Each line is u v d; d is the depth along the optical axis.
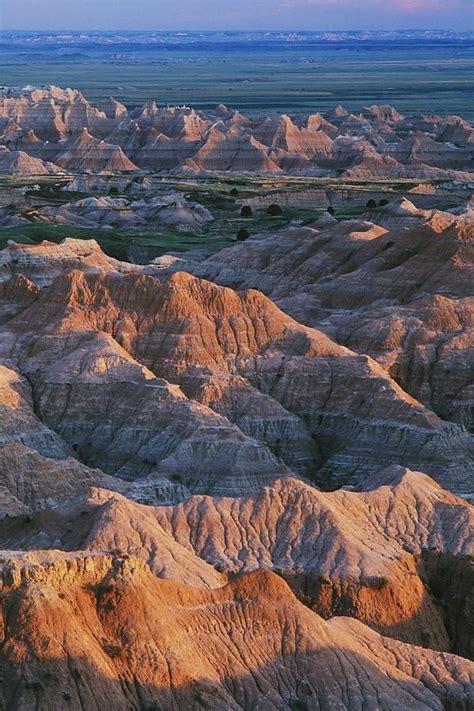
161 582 124.62
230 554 150.50
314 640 125.12
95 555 121.31
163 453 198.38
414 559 154.88
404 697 123.38
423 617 147.75
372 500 162.00
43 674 112.62
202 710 116.25
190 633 122.25
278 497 156.88
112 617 118.81
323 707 120.31
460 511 161.00
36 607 115.25
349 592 145.88
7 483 177.88
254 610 126.12
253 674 121.50
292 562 149.88
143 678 116.31
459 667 128.25
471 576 152.00
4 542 149.75
